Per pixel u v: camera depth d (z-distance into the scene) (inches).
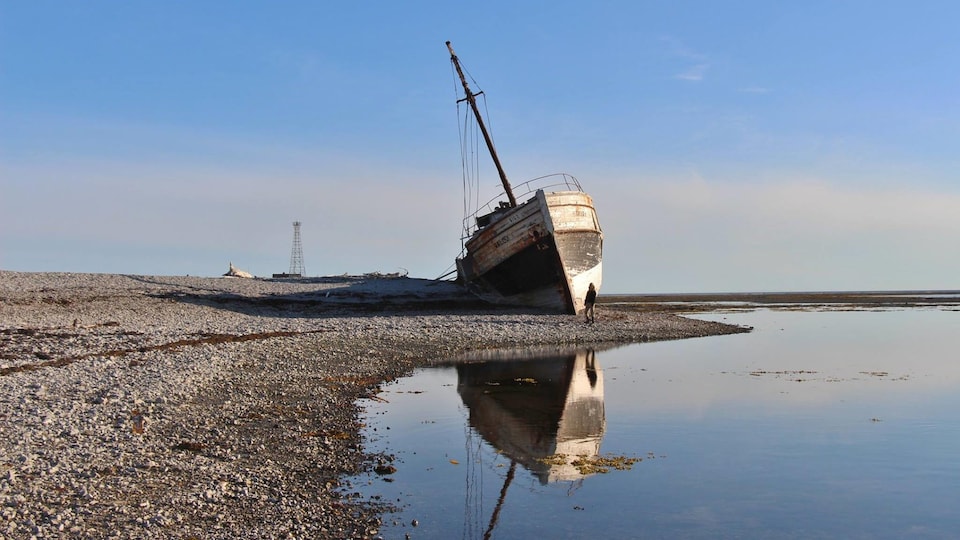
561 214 1638.8
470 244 1785.2
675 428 620.4
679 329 1675.7
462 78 1873.8
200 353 933.8
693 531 385.4
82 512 373.4
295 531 367.9
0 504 378.0
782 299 4845.0
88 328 1172.5
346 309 1747.0
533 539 370.6
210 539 349.1
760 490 453.1
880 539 376.5
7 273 1785.2
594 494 444.1
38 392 649.0
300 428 585.9
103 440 509.4
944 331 1771.7
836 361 1109.7
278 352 1013.8
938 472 489.7
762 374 954.7
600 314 1908.2
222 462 480.7
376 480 461.4
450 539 367.2
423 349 1197.1
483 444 561.6
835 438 583.2
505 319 1604.3
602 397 773.3
